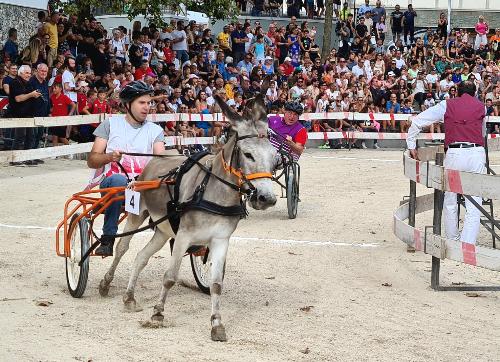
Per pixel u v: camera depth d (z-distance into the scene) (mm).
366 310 8305
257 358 6680
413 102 28953
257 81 24875
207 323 7691
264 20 34438
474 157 10266
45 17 20641
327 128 25750
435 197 9438
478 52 35656
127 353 6742
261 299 8641
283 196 15258
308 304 8492
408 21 35625
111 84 20438
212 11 25797
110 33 30734
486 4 42156
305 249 11242
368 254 11062
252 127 6922
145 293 8742
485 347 7148
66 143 19266
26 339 7062
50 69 20234
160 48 23641
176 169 7688
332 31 36656
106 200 8008
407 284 9523
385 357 6801
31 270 9586
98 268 9812
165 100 21375
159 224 7852
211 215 7172
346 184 17953
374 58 30234
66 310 8008
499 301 8820
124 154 8070
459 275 10016
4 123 16688
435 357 6836
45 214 13008
